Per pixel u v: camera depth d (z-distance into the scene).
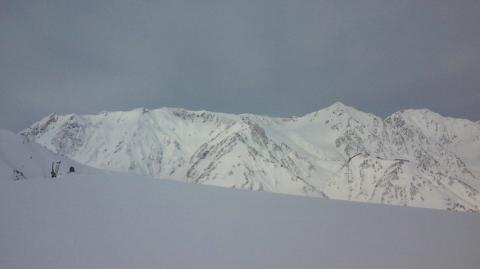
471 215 21.61
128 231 11.98
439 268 10.36
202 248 10.76
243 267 9.45
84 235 11.36
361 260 10.60
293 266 9.73
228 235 12.29
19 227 11.79
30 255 9.57
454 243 13.37
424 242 13.20
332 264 10.07
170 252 10.28
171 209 15.62
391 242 12.86
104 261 9.40
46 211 13.92
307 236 12.87
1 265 8.84
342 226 14.88
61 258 9.47
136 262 9.42
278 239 12.18
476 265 10.80
